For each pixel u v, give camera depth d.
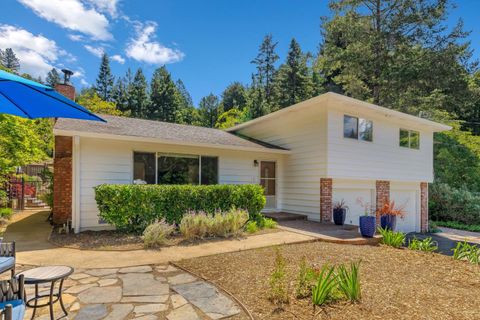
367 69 20.72
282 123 13.30
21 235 8.13
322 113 11.34
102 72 49.72
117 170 9.45
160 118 43.56
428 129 15.57
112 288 4.30
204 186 9.25
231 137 13.64
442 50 19.06
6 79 2.33
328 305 3.78
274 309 3.66
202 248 6.73
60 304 3.39
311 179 11.75
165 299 3.93
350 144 11.79
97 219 9.02
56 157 9.92
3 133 9.73
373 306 3.80
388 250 7.10
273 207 13.23
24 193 14.85
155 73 46.44
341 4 20.70
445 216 17.98
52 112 3.03
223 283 4.52
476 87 21.27
